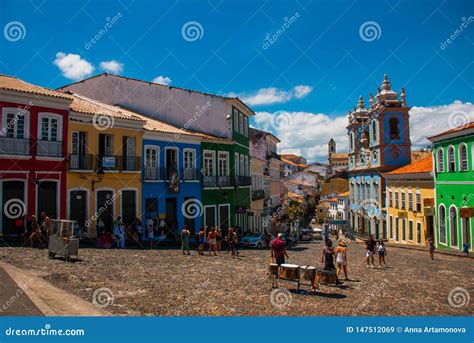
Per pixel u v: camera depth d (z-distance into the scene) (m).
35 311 8.29
